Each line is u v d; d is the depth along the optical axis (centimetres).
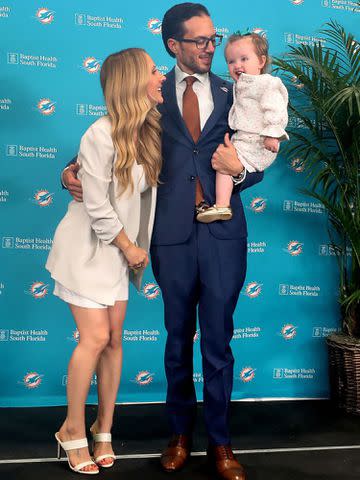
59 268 237
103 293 232
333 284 360
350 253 358
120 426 302
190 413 252
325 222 358
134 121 227
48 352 333
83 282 231
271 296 353
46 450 266
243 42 243
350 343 322
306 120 335
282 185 353
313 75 328
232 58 246
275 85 236
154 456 262
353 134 324
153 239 242
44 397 333
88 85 332
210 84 243
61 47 329
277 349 354
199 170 236
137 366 343
